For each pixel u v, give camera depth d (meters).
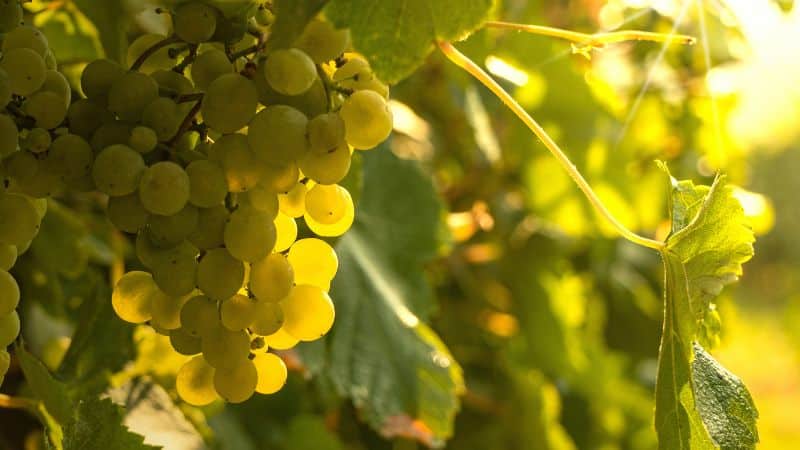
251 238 0.48
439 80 1.14
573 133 1.24
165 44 0.50
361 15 0.48
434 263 1.23
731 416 0.55
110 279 0.86
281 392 1.02
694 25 1.12
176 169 0.47
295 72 0.46
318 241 0.52
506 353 1.26
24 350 0.57
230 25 0.49
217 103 0.47
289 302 0.50
